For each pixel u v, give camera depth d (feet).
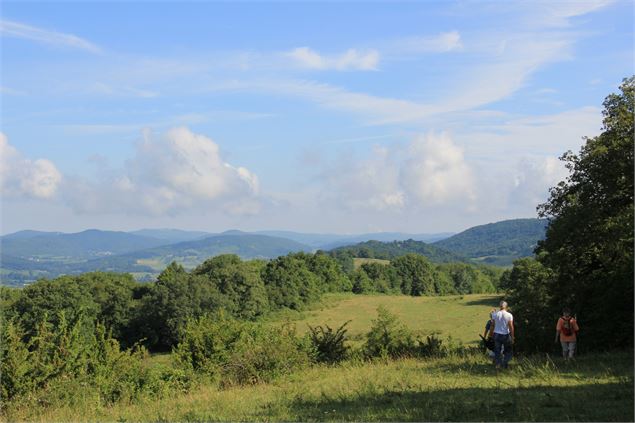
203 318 70.85
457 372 53.88
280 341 68.13
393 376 53.62
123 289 258.37
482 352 73.67
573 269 95.14
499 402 35.76
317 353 75.36
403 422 31.78
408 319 284.00
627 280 80.64
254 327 73.87
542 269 115.24
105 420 42.96
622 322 79.15
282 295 312.50
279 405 40.93
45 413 47.09
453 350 77.30
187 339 67.31
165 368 62.34
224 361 65.46
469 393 40.01
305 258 381.81
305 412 37.19
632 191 89.56
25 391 49.98
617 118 91.15
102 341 59.26
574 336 60.13
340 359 76.28
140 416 42.96
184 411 42.75
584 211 90.07
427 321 275.18
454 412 33.19
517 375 48.78
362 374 58.13
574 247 93.09
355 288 403.34
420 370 57.82
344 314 309.01
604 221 88.99
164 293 247.29
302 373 64.80
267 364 63.62
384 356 74.18
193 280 258.57
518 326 96.58
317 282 357.41
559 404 33.86
